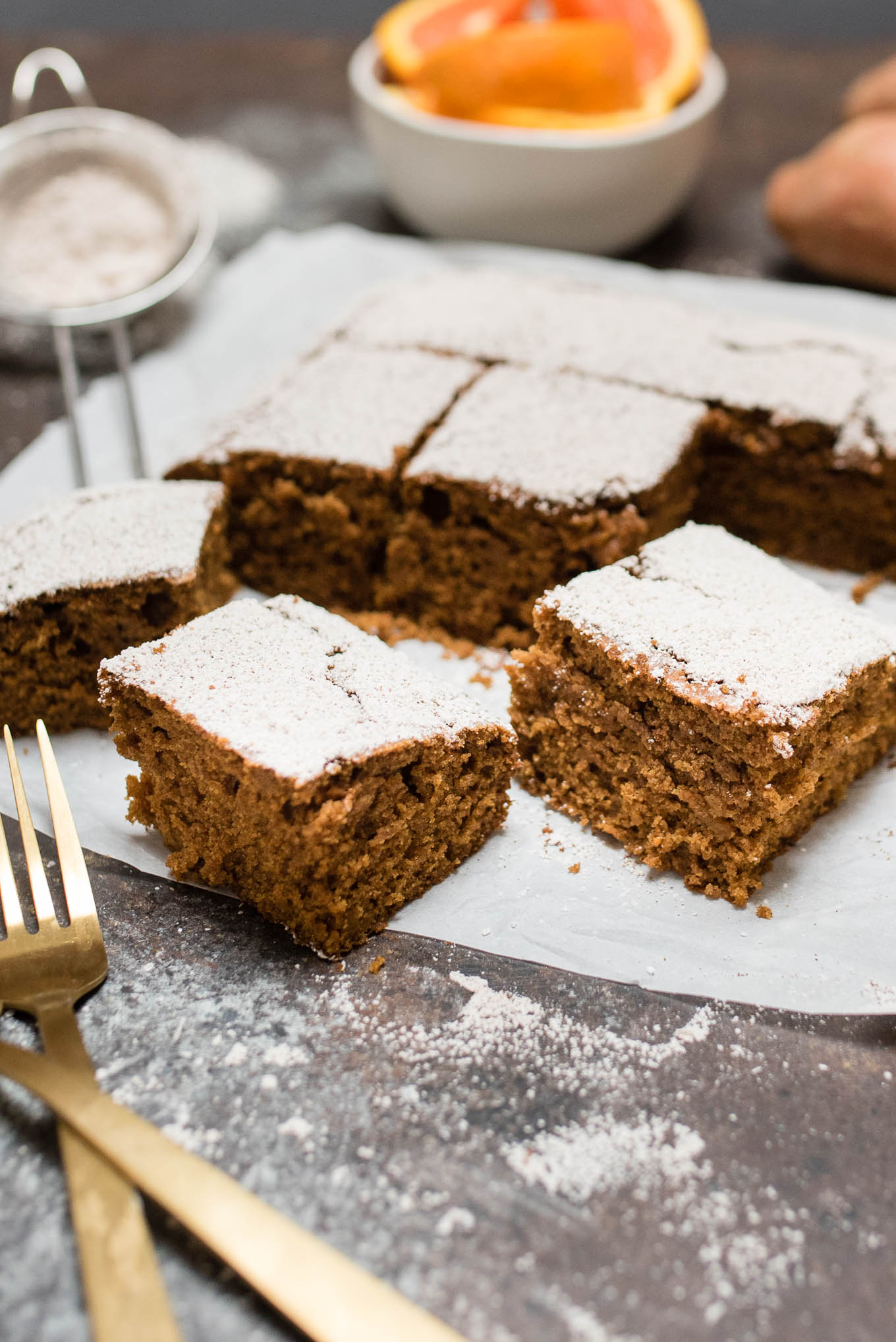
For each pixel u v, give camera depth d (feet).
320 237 1.86
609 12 1.88
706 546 1.34
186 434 1.53
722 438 1.50
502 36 1.75
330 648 1.26
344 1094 1.10
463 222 1.84
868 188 1.73
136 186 1.76
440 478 1.40
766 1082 1.11
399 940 1.20
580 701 1.28
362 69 1.82
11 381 1.69
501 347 1.55
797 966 1.17
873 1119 1.09
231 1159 1.06
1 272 1.68
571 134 1.73
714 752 1.22
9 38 2.31
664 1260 1.02
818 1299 1.01
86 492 1.42
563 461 1.41
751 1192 1.05
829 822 1.28
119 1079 1.10
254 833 1.19
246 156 2.02
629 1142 1.08
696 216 1.94
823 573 1.53
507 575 1.43
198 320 1.76
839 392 1.50
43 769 1.30
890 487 1.46
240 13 2.71
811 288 1.77
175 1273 1.01
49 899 1.18
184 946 1.18
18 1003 1.13
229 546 1.50
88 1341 0.99
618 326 1.59
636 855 1.26
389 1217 1.04
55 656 1.35
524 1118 1.09
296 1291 0.98
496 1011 1.15
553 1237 1.03
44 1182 1.05
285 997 1.15
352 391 1.50
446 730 1.20
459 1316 1.00
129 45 2.30
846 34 2.65
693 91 1.81
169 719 1.20
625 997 1.16
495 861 1.25
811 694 1.20
